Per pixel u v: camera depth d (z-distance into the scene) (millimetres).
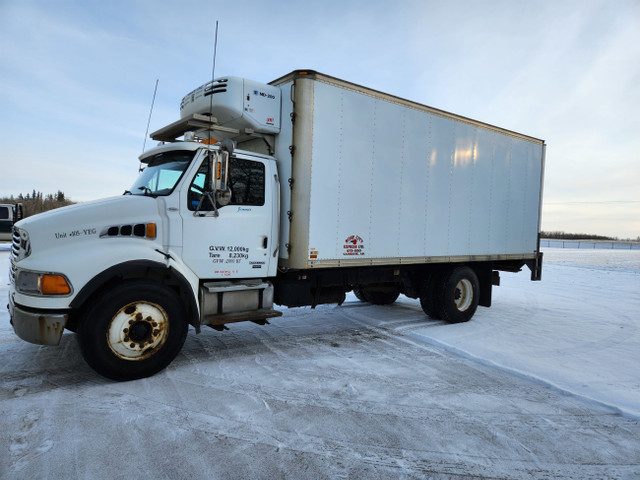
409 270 7164
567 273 18172
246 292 4969
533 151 8531
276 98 5305
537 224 8750
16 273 3896
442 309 7051
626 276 16922
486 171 7547
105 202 4215
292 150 5145
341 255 5531
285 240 5270
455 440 3164
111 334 3920
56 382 4020
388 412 3613
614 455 3023
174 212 4438
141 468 2635
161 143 5785
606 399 3963
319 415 3500
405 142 6223
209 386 4051
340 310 8344
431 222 6668
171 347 4266
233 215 4824
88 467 2621
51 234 3854
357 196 5664
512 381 4496
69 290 3762
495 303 9727
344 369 4715
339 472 2682
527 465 2855
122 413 3389
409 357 5285
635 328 7156
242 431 3174
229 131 5027
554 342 6059
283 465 2738
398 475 2678
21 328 3795
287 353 5285
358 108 5621
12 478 2471
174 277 4375
